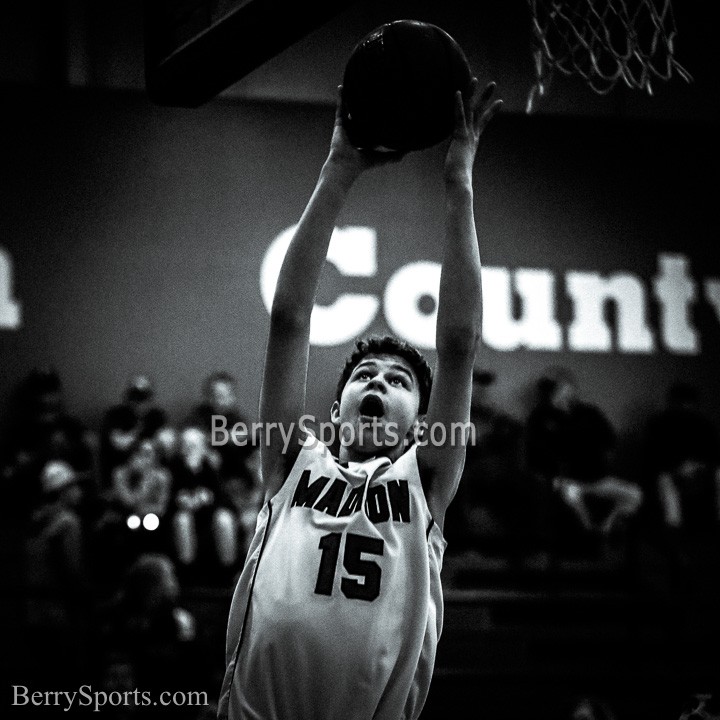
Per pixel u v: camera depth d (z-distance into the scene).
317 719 2.98
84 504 11.17
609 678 10.03
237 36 3.79
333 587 3.05
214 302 14.07
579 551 12.05
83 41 14.40
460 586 11.46
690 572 11.98
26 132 14.05
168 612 8.18
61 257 13.91
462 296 3.21
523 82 14.50
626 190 14.86
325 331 13.98
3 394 13.51
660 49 5.30
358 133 3.37
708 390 14.56
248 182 14.36
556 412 12.27
